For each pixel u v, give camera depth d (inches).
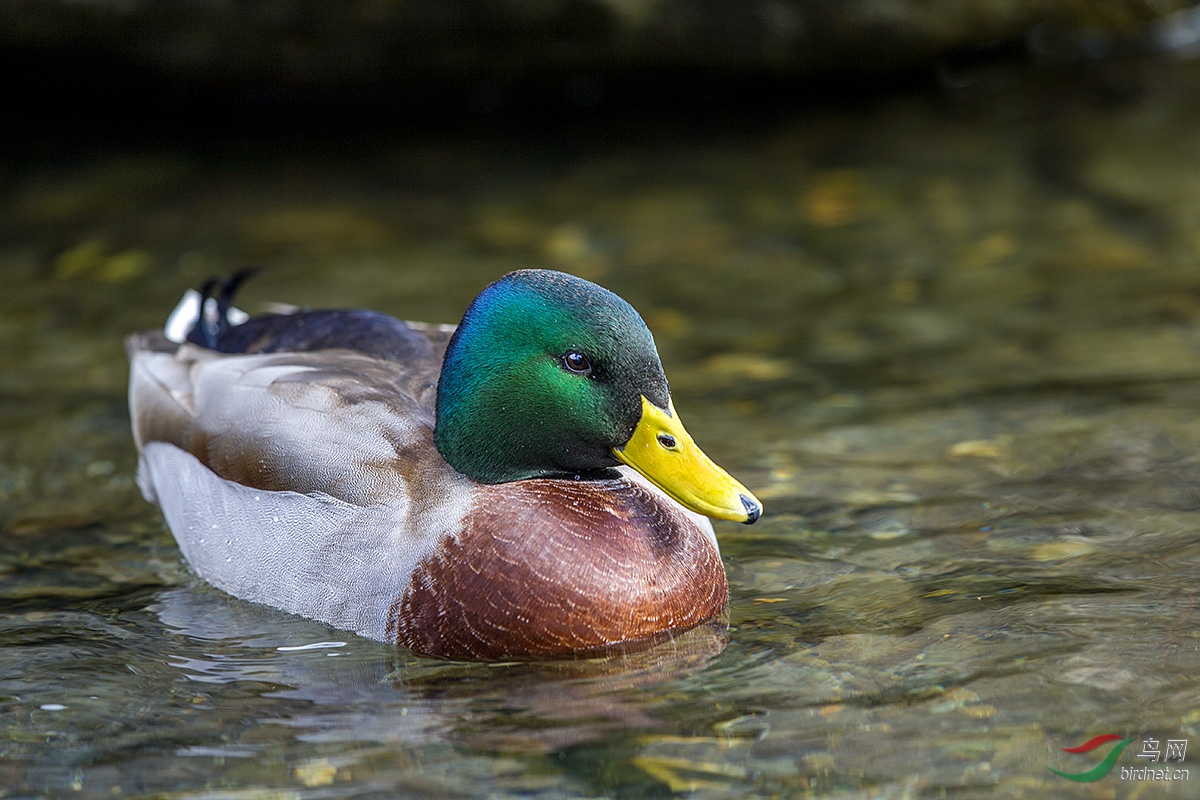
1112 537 357.7
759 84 799.1
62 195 697.0
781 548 364.8
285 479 342.3
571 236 632.4
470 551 319.3
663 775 263.7
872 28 768.9
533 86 785.6
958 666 297.9
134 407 398.0
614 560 319.6
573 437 326.0
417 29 730.8
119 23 718.5
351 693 303.4
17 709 298.5
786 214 653.3
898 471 406.3
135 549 380.5
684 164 727.7
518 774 266.8
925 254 596.7
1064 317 520.7
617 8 733.3
